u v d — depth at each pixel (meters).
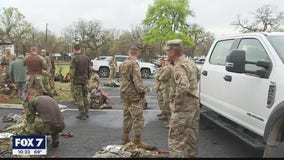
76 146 7.06
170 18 65.69
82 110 9.66
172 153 5.21
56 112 6.76
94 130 8.45
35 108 6.74
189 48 69.00
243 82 5.94
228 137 7.69
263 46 5.76
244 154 6.48
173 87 5.23
